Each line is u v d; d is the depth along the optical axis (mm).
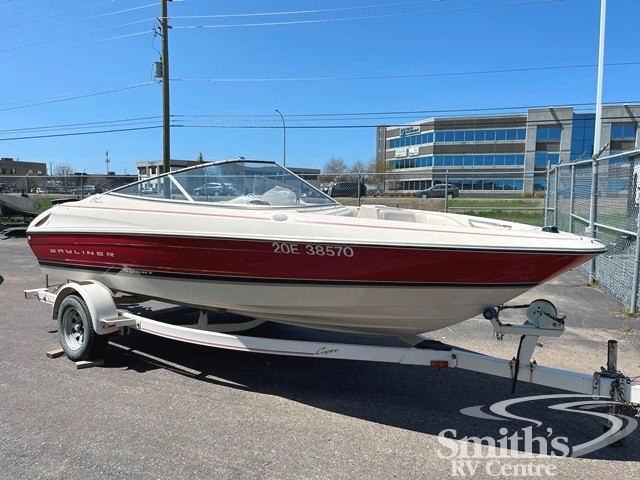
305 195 4797
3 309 6590
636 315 6402
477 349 5137
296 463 2986
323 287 3742
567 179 11656
